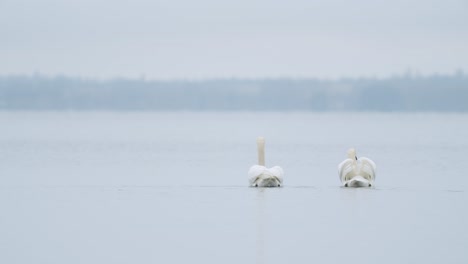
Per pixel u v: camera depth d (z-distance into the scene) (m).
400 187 44.47
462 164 60.69
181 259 27.03
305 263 26.48
